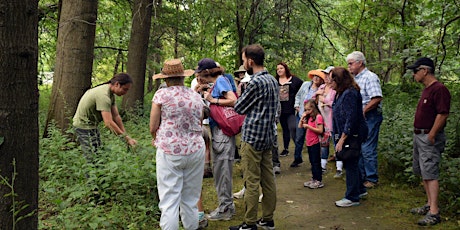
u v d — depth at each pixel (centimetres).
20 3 220
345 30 1130
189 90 359
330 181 630
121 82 471
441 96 421
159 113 348
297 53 1398
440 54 747
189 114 349
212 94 435
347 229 432
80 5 655
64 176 471
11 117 223
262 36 1338
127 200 425
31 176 237
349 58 558
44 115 866
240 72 662
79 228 363
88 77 673
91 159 468
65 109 650
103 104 465
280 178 654
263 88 386
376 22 1015
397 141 648
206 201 518
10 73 221
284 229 435
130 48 1063
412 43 905
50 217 382
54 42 1230
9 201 228
